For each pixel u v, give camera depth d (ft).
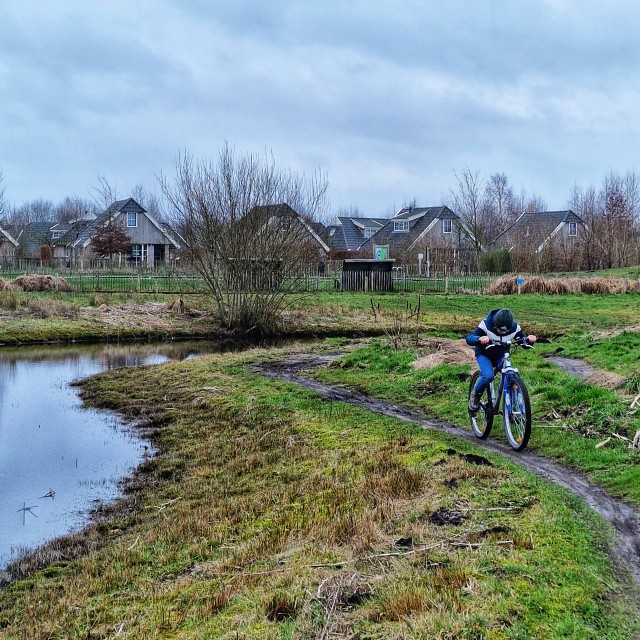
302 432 37.88
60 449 40.22
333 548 21.98
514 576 18.04
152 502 31.40
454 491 24.80
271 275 90.53
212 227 86.53
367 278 134.82
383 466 29.19
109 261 186.39
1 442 41.52
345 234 248.52
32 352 76.64
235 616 18.56
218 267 90.43
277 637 16.78
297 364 59.93
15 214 314.55
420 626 16.05
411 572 18.88
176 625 19.20
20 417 47.44
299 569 20.47
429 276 159.33
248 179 85.81
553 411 34.76
